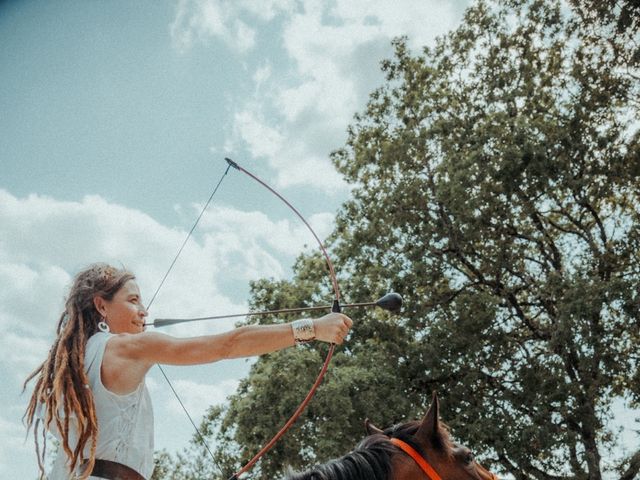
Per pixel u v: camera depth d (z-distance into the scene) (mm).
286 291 23500
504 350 21703
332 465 2564
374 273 22203
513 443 19594
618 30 21500
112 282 2613
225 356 2301
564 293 20000
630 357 20469
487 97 23531
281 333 2344
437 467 2721
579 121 21500
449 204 21609
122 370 2332
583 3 22031
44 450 2496
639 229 21625
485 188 21578
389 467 2621
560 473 20156
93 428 2271
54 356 2506
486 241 22562
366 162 23891
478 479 2768
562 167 21047
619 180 22016
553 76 23797
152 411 2543
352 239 23203
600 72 22359
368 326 21375
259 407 20078
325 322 2389
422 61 24719
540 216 23906
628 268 22078
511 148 20859
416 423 2898
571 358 21297
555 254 22609
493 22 23812
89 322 2555
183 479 26203
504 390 21156
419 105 24391
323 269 24375
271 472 19500
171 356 2291
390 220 22547
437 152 23312
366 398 19500
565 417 19859
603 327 20297
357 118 25188
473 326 21125
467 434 19844
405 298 21984
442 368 21203
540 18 23016
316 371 20453
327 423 18969
